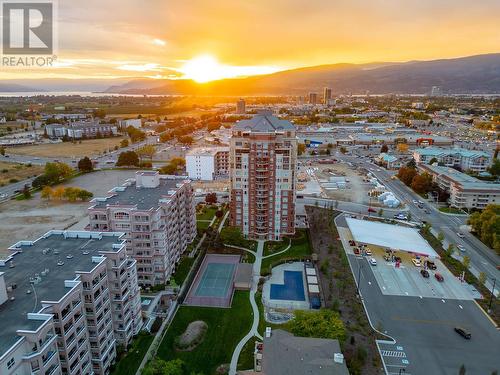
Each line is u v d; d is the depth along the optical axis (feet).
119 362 295.69
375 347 312.09
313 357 249.34
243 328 339.36
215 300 384.88
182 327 342.03
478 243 522.88
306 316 318.24
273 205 520.42
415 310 366.02
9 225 582.76
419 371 288.30
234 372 285.23
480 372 288.92
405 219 607.37
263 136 494.59
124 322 306.35
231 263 467.11
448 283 415.03
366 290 400.26
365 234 494.18
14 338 196.13
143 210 385.50
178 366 272.51
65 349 230.68
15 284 246.88
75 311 241.14
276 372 236.43
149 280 402.52
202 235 548.31
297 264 466.29
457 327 339.57
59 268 269.03
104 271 280.92
